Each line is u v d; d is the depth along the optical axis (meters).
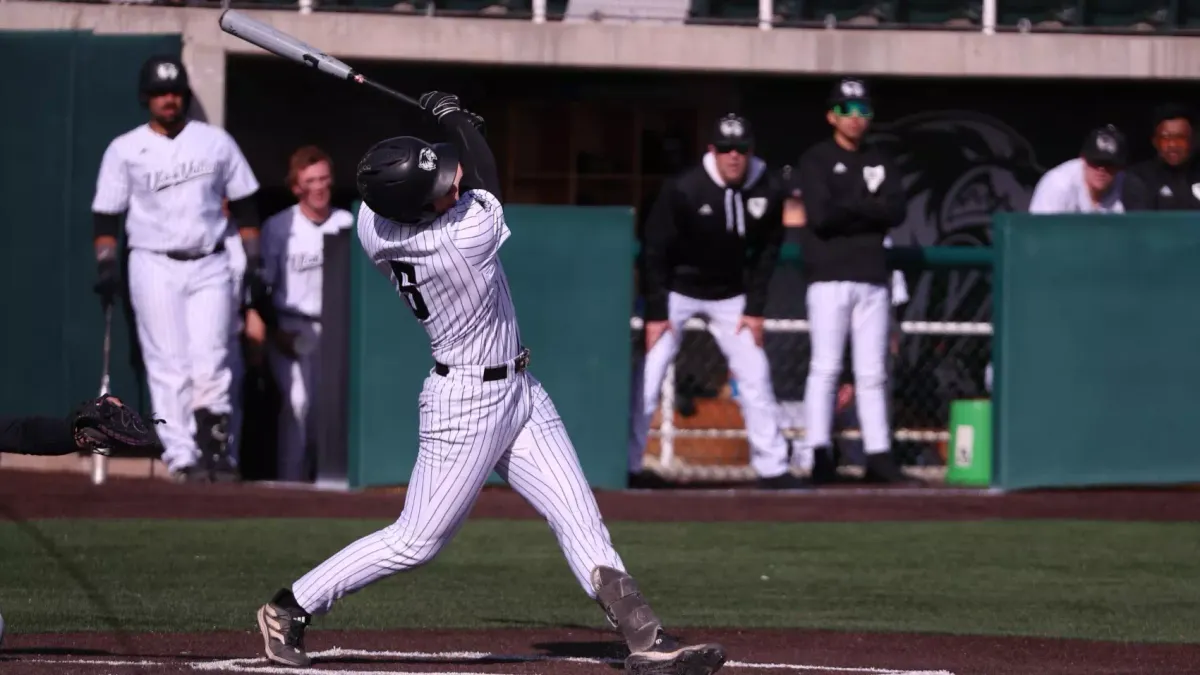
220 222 34.53
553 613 22.36
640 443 35.47
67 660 17.39
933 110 45.62
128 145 33.94
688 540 29.36
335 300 34.78
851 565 27.02
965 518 32.38
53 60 36.22
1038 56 41.94
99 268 34.25
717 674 17.58
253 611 21.62
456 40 40.47
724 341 35.03
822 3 43.38
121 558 25.94
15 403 36.25
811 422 35.78
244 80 44.31
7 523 29.39
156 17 38.12
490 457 16.55
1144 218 35.22
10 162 36.31
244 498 32.56
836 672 17.83
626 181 46.28
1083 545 29.36
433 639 20.09
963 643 20.48
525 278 33.97
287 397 36.50
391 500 32.69
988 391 41.38
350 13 40.09
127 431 14.95
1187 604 23.77
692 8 42.47
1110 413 35.44
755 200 33.84
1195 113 45.31
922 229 45.91
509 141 45.72
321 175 36.00
